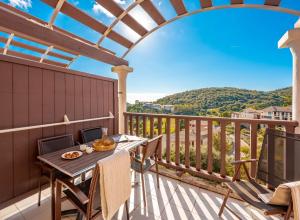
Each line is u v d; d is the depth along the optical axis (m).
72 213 1.67
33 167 2.01
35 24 2.07
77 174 1.37
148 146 1.93
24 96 1.90
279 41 2.11
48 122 2.16
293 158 1.52
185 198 2.12
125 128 3.57
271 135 1.71
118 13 2.82
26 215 1.80
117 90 3.48
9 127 1.77
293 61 1.95
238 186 1.63
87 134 2.65
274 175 1.63
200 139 2.53
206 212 1.86
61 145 2.20
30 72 1.96
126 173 1.40
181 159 2.98
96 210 1.29
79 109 2.61
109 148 1.99
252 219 1.74
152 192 2.25
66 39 2.44
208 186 2.32
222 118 2.31
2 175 1.74
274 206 1.31
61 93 2.33
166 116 2.89
